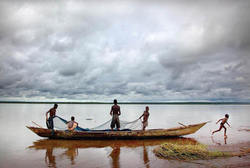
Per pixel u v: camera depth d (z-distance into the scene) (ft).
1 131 49.80
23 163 24.13
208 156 25.75
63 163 24.06
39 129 38.17
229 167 22.04
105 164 23.54
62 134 38.19
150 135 38.93
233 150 29.17
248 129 52.54
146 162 24.08
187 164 23.12
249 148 30.35
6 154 28.09
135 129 43.73
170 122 74.90
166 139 38.68
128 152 28.84
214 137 40.57
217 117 101.91
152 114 133.39
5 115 110.22
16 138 40.14
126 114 134.51
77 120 84.94
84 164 23.59
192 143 34.68
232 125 62.85
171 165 22.88
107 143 35.17
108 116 112.78
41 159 25.64
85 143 35.06
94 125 66.18
